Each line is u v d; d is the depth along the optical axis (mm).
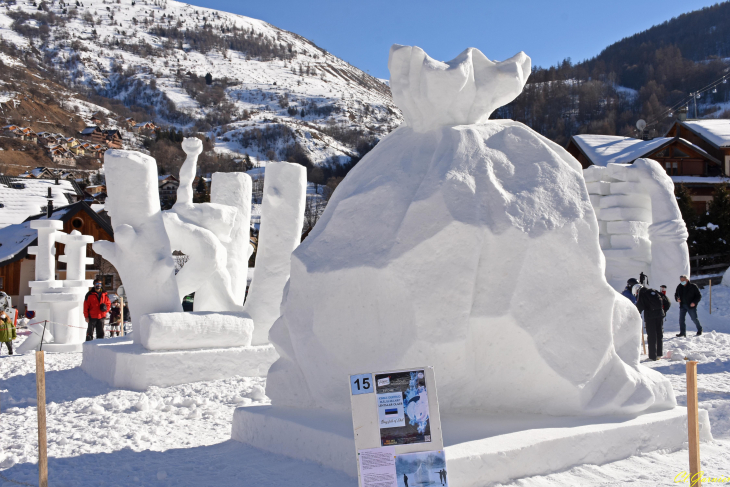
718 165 36125
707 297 20016
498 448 4301
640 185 19172
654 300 11320
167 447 5922
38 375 4371
